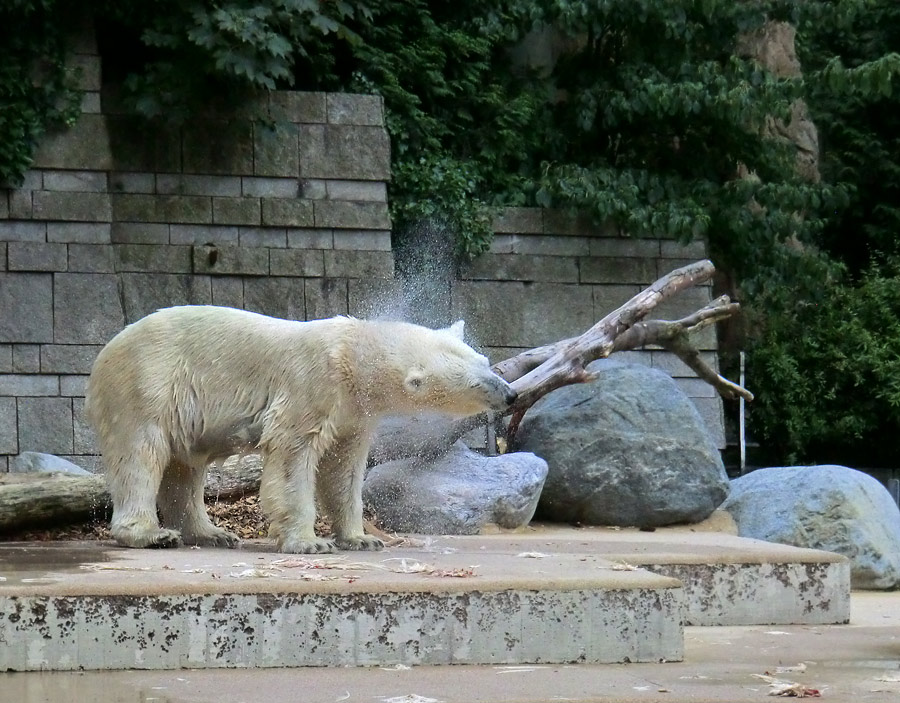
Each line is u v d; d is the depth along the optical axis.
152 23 14.65
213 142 14.61
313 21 14.99
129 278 14.16
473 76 16.97
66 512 9.63
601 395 12.59
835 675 6.11
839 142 21.52
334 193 14.97
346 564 6.96
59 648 5.75
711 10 17.09
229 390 7.92
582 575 6.54
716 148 17.83
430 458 11.46
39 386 13.55
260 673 5.77
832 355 17.61
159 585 5.89
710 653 6.92
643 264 16.25
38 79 13.93
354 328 7.80
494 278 15.76
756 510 12.12
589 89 17.34
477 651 6.12
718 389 13.57
